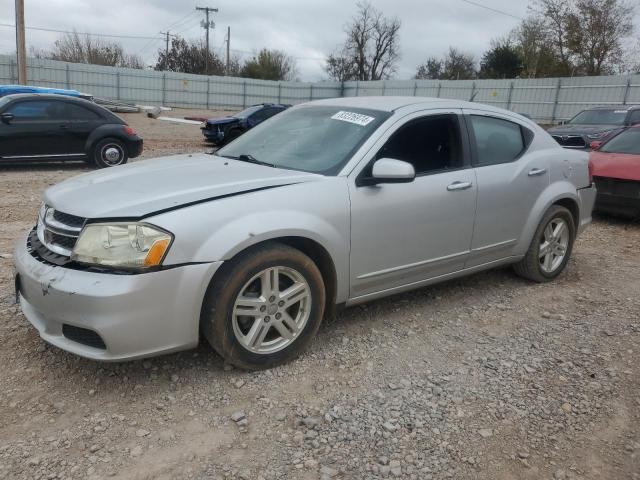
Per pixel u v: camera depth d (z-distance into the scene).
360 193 3.57
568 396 3.25
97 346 2.91
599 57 40.47
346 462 2.62
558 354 3.76
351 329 4.00
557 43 42.03
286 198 3.28
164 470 2.53
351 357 3.60
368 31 63.41
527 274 5.07
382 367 3.50
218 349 3.14
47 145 11.28
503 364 3.60
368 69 64.69
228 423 2.88
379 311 4.35
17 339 3.61
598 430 2.95
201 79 44.16
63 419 2.85
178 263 2.91
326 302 3.69
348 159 3.65
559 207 5.06
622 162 7.79
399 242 3.81
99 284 2.80
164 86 43.16
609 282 5.31
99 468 2.51
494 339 3.96
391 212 3.71
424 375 3.43
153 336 2.92
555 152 5.07
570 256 5.84
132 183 3.35
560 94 32.88
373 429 2.87
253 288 3.26
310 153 3.84
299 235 3.27
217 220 3.03
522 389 3.31
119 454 2.61
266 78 66.25
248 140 4.41
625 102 29.97
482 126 4.50
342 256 3.52
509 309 4.52
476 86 37.75
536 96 34.22
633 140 8.38
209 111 42.53
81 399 3.02
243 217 3.10
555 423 3.00
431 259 4.07
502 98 36.09
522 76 48.16
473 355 3.71
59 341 2.99
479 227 4.34
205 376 3.29
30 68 38.75
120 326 2.81
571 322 4.30
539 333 4.09
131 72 41.91
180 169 3.69
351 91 47.06
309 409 3.02
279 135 4.23
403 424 2.92
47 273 2.94
